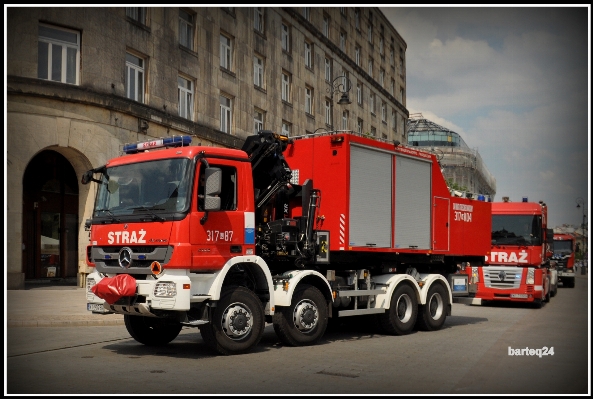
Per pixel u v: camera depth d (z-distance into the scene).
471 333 12.59
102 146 20.95
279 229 10.48
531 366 8.66
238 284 9.90
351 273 11.80
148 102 23.38
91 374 7.85
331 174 11.34
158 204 8.98
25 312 14.02
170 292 8.53
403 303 12.39
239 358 9.12
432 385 7.30
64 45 20.47
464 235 14.55
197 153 9.05
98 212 9.61
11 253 18.97
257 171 10.59
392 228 12.27
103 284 8.86
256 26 31.64
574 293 29.34
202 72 26.62
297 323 10.28
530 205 20.48
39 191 22.98
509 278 19.94
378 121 43.84
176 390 6.92
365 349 10.17
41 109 19.56
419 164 13.17
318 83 37.22
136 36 22.77
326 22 38.97
